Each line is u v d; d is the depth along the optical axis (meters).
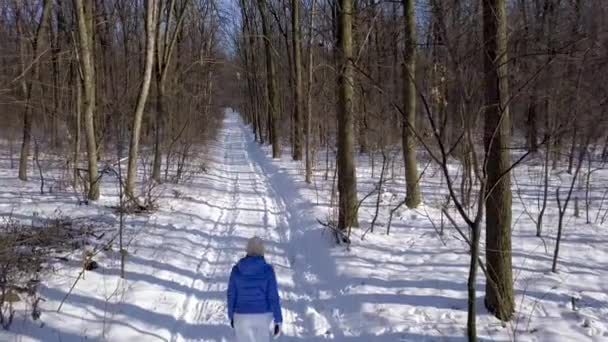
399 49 9.98
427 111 3.99
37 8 16.64
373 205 11.95
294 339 5.69
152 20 11.59
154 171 15.51
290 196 14.72
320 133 20.78
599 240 8.53
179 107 20.31
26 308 5.74
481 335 5.10
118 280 7.08
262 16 24.98
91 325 5.64
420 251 8.24
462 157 9.32
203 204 13.36
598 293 6.10
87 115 12.09
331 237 9.12
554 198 12.48
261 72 33.75
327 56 15.73
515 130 16.73
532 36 5.38
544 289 6.26
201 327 5.94
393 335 5.34
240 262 4.86
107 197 13.01
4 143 24.42
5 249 5.94
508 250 5.42
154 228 10.20
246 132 51.47
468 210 10.00
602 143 19.53
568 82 7.24
